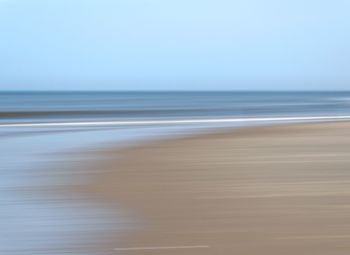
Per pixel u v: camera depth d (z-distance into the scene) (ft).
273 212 25.02
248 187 31.30
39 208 26.30
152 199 28.27
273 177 34.63
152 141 57.06
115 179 34.37
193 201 27.63
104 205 26.91
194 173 36.42
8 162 41.96
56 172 37.24
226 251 19.29
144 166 39.65
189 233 21.61
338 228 22.16
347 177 34.73
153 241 20.59
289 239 20.62
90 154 46.73
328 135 63.52
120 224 23.12
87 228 22.54
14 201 27.89
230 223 23.12
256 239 20.65
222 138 59.88
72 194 29.68
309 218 23.84
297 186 31.50
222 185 31.94
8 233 21.86
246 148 50.34
